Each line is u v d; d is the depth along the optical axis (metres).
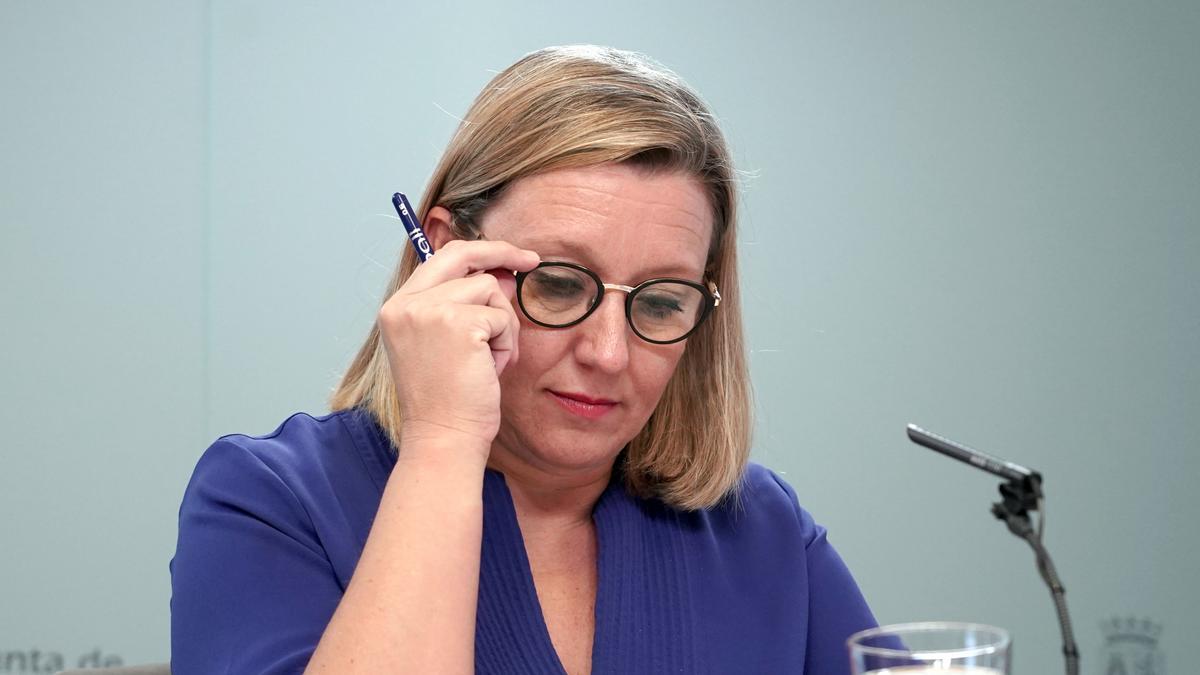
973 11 4.23
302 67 4.05
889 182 4.24
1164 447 4.29
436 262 1.67
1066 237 4.26
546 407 1.75
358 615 1.45
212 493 1.78
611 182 1.70
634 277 1.73
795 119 4.22
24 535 3.90
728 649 1.93
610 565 1.89
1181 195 4.26
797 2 4.21
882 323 4.25
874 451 4.25
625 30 4.19
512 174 1.73
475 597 1.50
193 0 3.99
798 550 2.06
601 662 1.82
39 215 3.91
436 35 4.12
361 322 4.07
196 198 4.00
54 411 3.92
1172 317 4.28
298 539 1.75
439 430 1.58
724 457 1.99
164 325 3.98
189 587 1.70
